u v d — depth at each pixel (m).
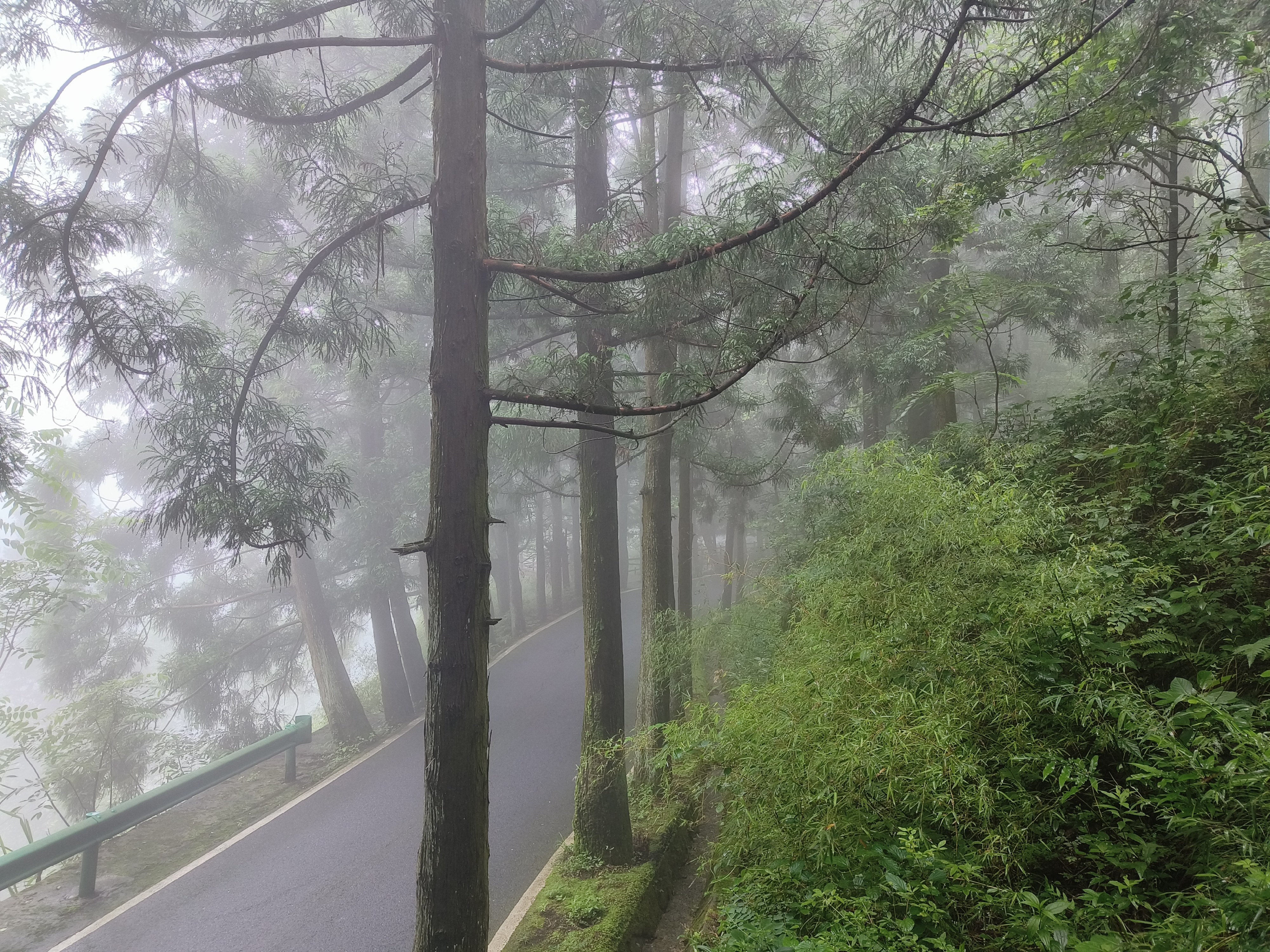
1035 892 2.60
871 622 3.62
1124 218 5.75
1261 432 3.61
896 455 4.22
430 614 3.46
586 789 6.20
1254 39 4.57
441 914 3.30
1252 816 2.13
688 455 9.56
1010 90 3.03
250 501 4.53
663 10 4.13
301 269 4.71
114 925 6.34
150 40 3.75
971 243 8.91
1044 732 2.87
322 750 12.34
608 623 6.42
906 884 2.56
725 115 5.50
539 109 5.45
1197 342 5.69
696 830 6.88
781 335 3.65
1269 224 4.72
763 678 6.22
